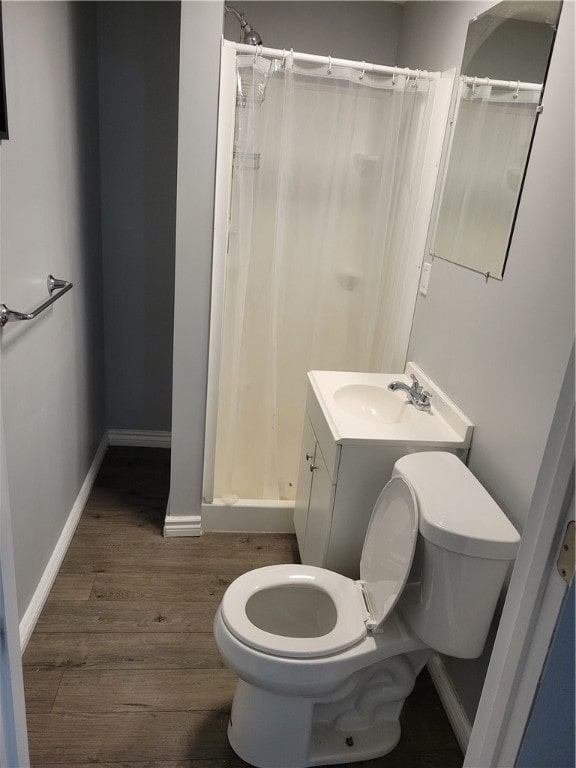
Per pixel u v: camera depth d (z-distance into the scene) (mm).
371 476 1900
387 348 2533
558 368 1390
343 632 1567
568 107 1398
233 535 2664
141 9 2701
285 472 2773
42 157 1882
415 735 1770
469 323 1895
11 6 1554
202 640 2049
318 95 2205
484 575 1438
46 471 2098
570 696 708
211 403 2498
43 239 1910
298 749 1610
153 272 3107
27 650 1934
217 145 2148
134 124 2855
